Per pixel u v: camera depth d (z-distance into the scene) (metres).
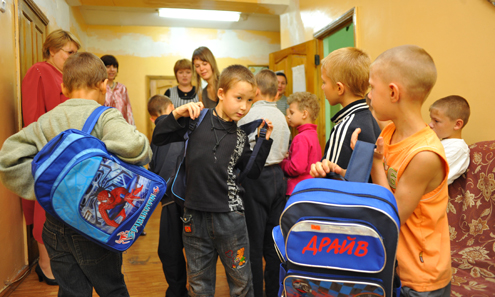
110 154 1.12
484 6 2.00
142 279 2.29
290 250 0.79
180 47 6.35
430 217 0.92
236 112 1.41
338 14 3.49
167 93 3.50
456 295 1.51
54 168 1.01
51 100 2.18
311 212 0.79
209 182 1.39
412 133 0.94
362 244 0.75
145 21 6.01
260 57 6.60
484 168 1.86
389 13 2.79
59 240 1.20
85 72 1.30
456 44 2.20
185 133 1.43
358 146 0.93
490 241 1.75
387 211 0.76
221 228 1.40
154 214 4.31
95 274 1.22
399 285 0.88
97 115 1.21
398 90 0.92
